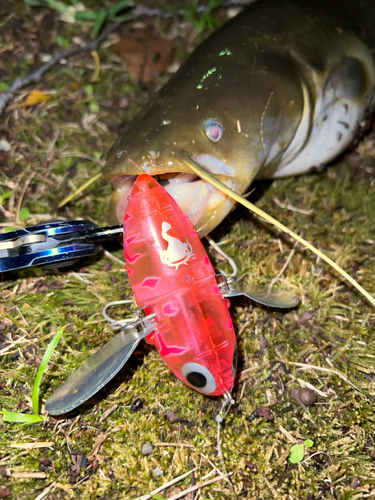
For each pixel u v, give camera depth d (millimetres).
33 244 168
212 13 307
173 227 147
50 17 293
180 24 300
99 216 215
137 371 170
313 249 159
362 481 155
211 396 167
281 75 192
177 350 141
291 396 171
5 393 166
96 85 267
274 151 192
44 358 156
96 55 268
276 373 176
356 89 220
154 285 144
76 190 216
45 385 168
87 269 196
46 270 193
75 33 290
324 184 232
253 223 214
